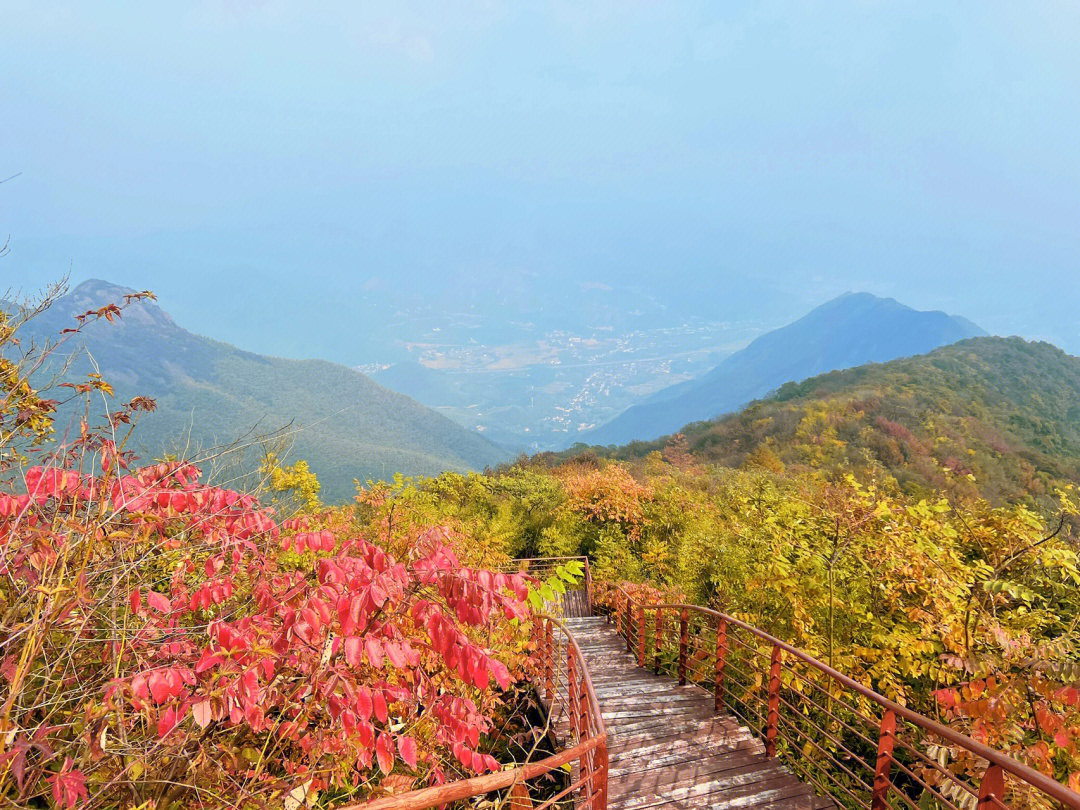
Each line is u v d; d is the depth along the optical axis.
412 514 6.16
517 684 5.93
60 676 2.15
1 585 2.00
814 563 5.95
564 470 22.94
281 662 2.20
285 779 2.17
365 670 2.36
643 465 29.23
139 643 2.08
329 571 1.98
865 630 5.96
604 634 9.09
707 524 11.21
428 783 2.87
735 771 4.02
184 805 2.15
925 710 5.14
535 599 3.31
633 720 5.07
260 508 2.40
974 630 4.53
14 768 1.58
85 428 2.00
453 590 2.10
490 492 15.22
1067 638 3.38
